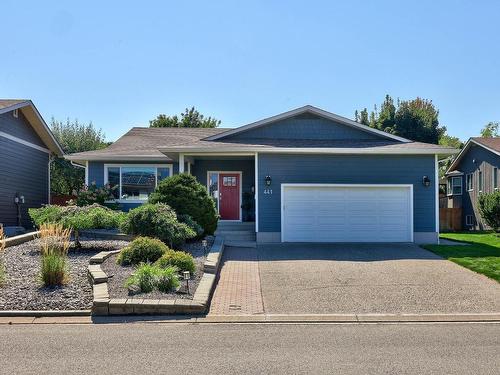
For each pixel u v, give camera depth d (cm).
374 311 883
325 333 738
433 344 675
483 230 2644
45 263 952
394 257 1407
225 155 1848
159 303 841
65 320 804
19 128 2247
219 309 885
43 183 2542
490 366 575
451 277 1148
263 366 572
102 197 2012
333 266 1270
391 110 4219
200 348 648
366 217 1780
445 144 4441
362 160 1788
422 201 1789
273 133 2005
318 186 1773
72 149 3519
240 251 1524
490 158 2619
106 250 1291
